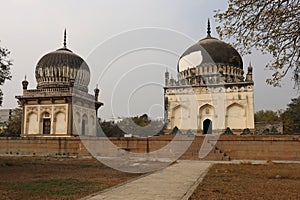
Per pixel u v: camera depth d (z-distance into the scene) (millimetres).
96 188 8695
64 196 7578
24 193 8000
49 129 30016
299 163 17500
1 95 16078
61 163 16797
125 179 10562
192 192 7797
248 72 32094
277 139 20031
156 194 7504
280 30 6348
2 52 15141
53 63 32594
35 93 30688
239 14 6371
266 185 9258
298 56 6508
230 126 31172
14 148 24422
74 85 26812
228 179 10484
